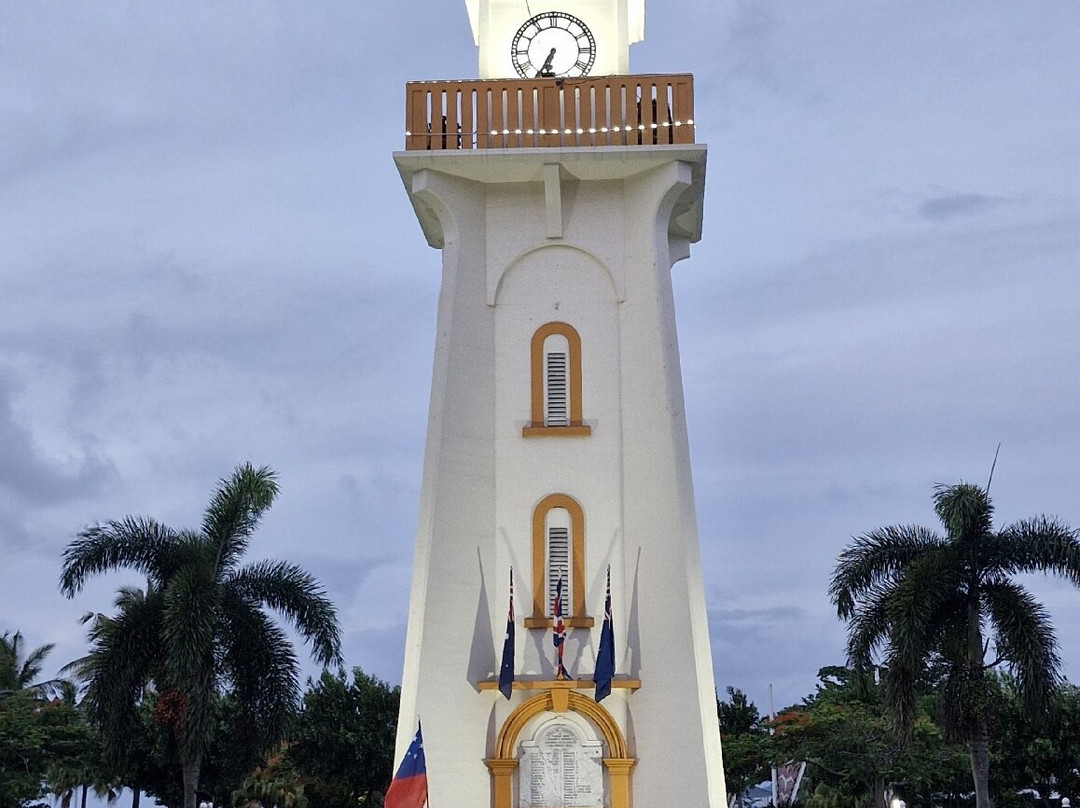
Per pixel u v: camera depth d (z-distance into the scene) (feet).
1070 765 178.19
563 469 105.81
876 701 173.17
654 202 107.96
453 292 107.24
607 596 102.47
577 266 109.81
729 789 201.77
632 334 107.65
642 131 107.76
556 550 104.32
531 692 100.37
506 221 110.63
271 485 134.62
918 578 116.78
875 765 169.99
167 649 123.65
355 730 208.64
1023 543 119.03
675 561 100.01
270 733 127.03
